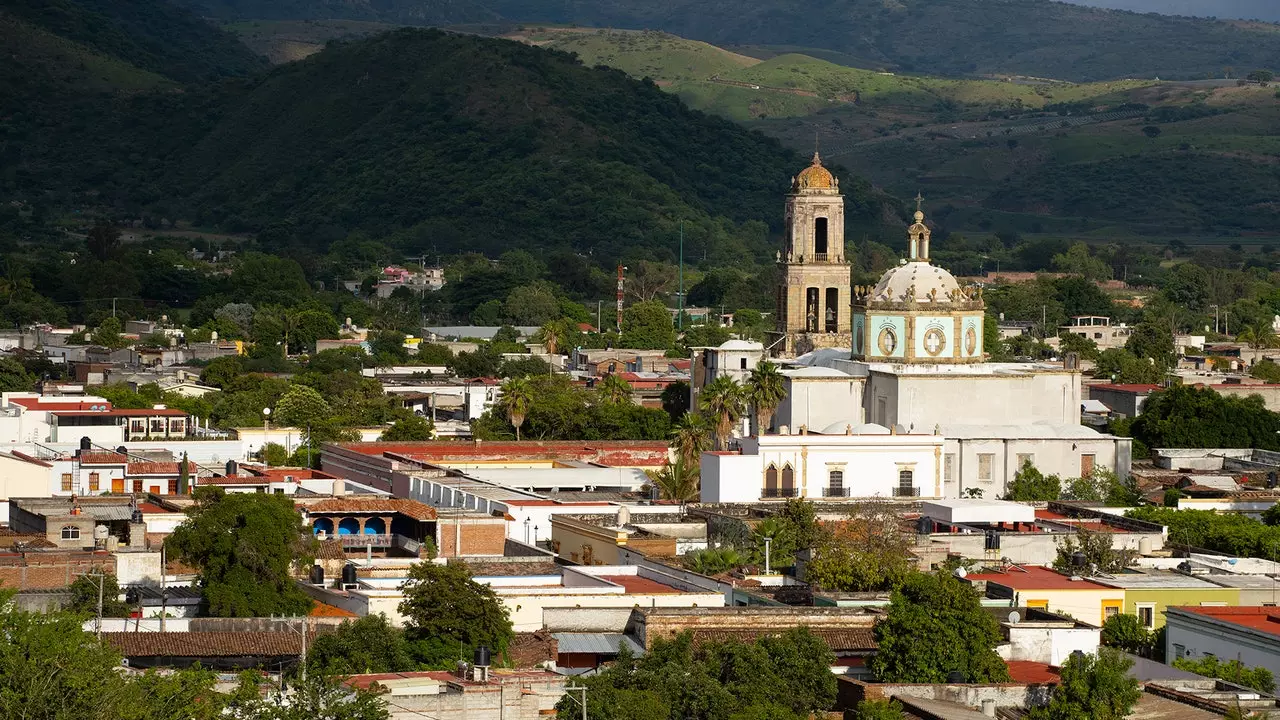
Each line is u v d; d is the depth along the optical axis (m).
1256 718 133.50
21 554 178.25
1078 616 176.00
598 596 165.62
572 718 130.25
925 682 146.50
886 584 179.75
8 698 114.69
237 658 141.88
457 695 127.69
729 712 138.75
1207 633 162.62
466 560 191.38
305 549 183.12
